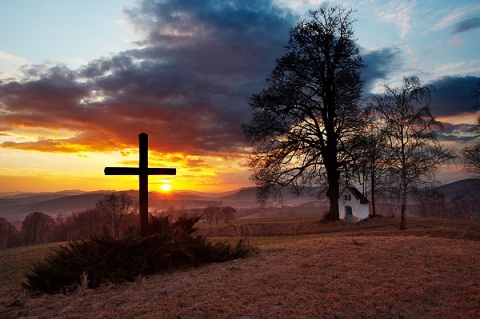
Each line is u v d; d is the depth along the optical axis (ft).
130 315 20.58
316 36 116.47
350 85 114.21
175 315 20.38
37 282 30.45
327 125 117.80
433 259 34.12
